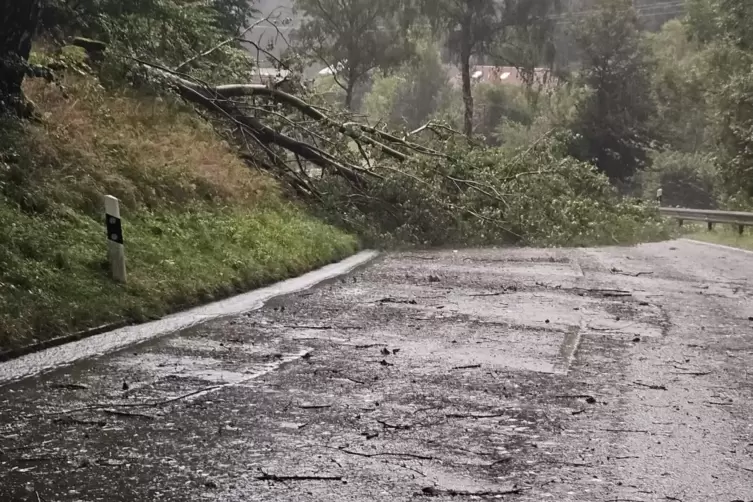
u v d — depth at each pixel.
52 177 12.42
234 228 14.44
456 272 14.76
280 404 6.30
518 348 8.54
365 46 53.53
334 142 21.09
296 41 52.97
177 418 5.91
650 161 60.88
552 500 4.61
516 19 52.72
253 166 20.17
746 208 35.75
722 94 37.69
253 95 21.11
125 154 14.99
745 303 11.89
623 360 8.12
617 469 5.11
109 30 19.03
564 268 15.70
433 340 8.83
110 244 10.17
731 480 4.96
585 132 60.84
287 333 9.01
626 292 12.70
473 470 5.03
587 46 61.31
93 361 7.52
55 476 4.79
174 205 14.59
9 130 12.90
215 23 28.67
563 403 6.54
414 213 19.88
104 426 5.70
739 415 6.32
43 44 18.69
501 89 77.19
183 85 19.95
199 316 9.88
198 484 4.72
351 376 7.21
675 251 20.23
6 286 8.65
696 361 8.15
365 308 10.73
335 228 18.62
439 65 83.75
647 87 61.84
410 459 5.19
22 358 7.52
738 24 38.84
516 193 20.72
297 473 4.91
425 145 21.97
